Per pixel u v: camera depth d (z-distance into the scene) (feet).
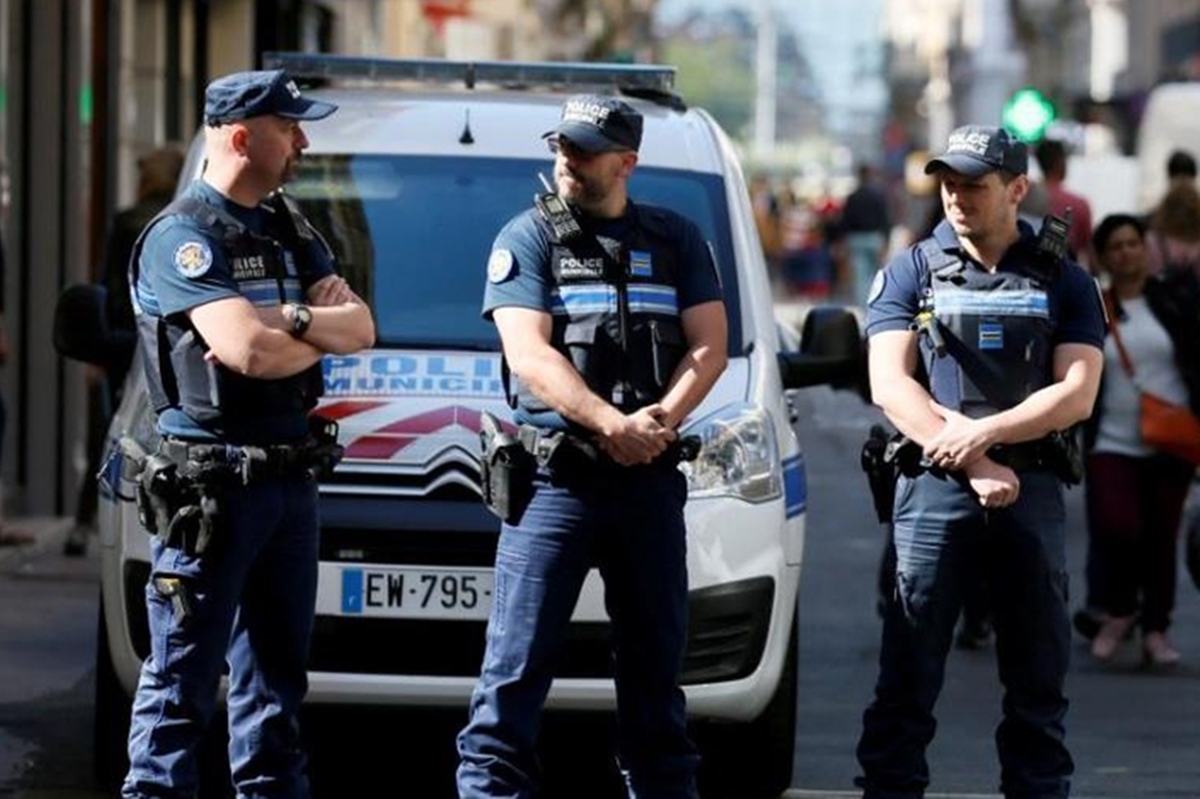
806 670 61.05
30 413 85.46
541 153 50.83
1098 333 40.83
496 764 39.17
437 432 44.39
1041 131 125.18
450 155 50.57
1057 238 40.86
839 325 48.98
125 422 45.24
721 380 46.47
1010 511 40.40
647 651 39.11
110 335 47.44
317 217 49.21
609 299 38.63
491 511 40.55
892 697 41.39
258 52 128.57
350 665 43.75
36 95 85.46
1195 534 62.44
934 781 48.73
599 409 37.81
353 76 54.75
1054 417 40.01
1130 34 289.53
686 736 39.63
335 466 39.99
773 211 321.73
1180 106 140.56
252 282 37.81
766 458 45.11
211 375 37.58
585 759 50.62
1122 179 163.63
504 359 38.96
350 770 49.21
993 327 40.55
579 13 266.98
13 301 84.48
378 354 46.42
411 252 48.88
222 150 37.99
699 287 39.09
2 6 80.28
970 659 63.67
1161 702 58.23
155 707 38.29
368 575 43.60
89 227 93.97
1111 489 63.00
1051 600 40.78
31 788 46.32
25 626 64.34
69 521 84.84
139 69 106.93
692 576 43.86
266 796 39.09
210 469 37.47
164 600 38.06
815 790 47.65
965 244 40.86
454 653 43.75
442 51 179.83
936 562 40.73
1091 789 48.08
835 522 88.89
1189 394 62.54
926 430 40.01
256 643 38.88
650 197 49.65
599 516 38.55
